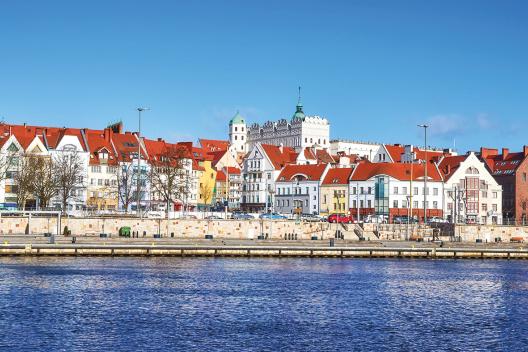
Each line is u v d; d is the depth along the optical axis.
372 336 65.19
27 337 61.88
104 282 93.88
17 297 80.75
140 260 121.62
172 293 86.62
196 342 61.59
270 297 85.25
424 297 88.06
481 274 113.44
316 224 171.38
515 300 86.75
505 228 178.62
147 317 71.69
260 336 64.31
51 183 184.25
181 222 161.50
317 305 80.50
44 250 123.62
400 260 135.88
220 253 131.75
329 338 64.06
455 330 68.44
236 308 77.62
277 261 126.38
